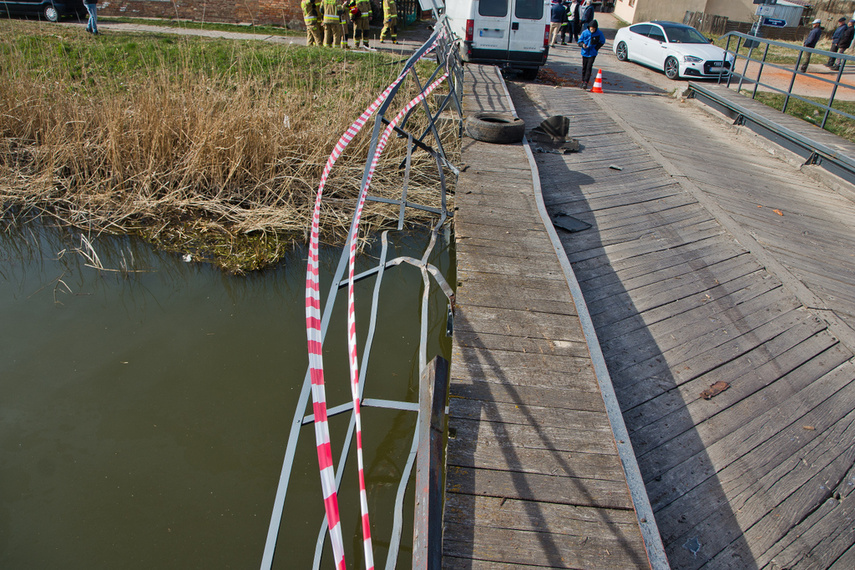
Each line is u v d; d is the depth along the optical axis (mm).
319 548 2775
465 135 7254
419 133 8234
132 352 4500
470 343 3418
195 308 5125
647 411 3609
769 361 4109
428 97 8836
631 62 16375
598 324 4344
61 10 14414
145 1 15484
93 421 3822
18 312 4906
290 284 5578
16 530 3102
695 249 5500
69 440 3664
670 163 7559
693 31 15094
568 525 2383
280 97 8438
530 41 11922
